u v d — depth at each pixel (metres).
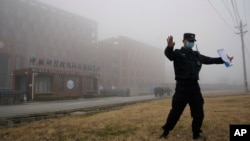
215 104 10.51
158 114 7.25
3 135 4.79
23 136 4.56
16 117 8.45
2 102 22.50
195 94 3.58
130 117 6.77
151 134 4.22
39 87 29.98
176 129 4.59
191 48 3.73
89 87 40.50
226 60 3.65
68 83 34.66
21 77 30.33
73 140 4.02
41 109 14.88
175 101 3.58
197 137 3.72
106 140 3.90
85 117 7.76
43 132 4.89
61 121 6.75
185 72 3.51
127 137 4.05
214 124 4.98
